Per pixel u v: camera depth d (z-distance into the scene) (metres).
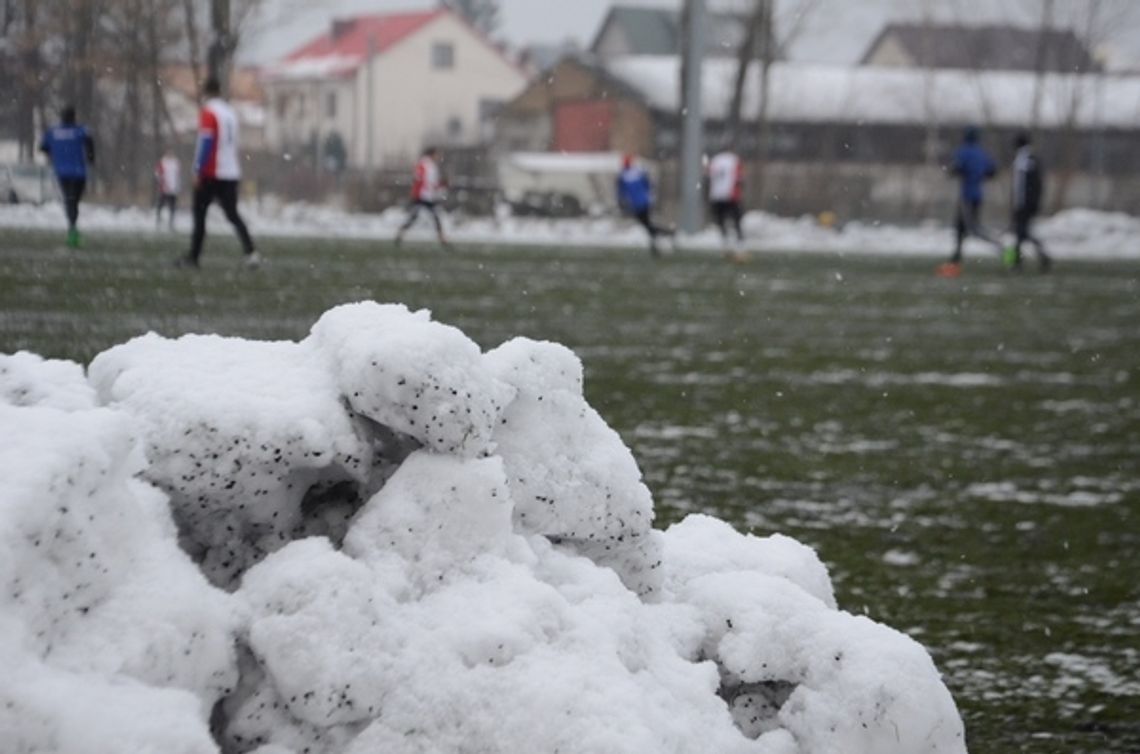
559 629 3.38
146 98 54.38
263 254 31.23
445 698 3.23
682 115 54.69
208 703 3.16
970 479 10.88
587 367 16.08
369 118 92.19
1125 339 21.47
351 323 3.69
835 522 9.30
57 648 3.00
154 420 3.47
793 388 15.27
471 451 3.58
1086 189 101.50
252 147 79.50
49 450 3.04
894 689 3.68
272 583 3.30
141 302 18.33
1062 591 7.87
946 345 20.00
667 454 11.36
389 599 3.36
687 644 3.76
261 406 3.49
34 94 50.47
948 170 37.03
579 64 102.31
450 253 37.16
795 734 3.71
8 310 16.89
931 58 94.75
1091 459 11.88
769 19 74.19
